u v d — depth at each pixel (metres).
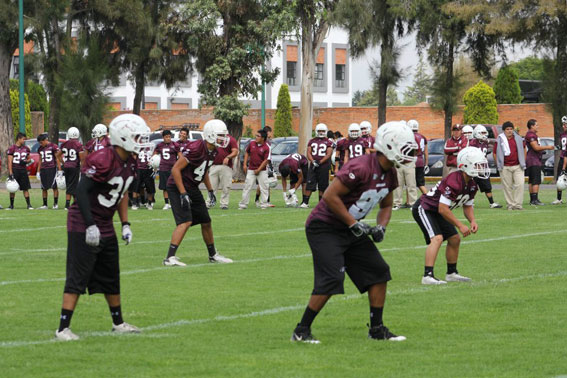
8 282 20.31
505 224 34.34
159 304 17.50
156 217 38.66
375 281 14.02
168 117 107.44
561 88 66.69
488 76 71.88
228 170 42.72
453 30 68.69
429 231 20.16
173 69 73.31
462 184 19.61
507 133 41.41
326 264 13.71
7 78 69.75
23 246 27.86
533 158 44.22
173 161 42.88
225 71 66.25
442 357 12.91
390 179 13.76
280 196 53.31
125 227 14.85
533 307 17.08
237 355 13.02
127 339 14.17
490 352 13.25
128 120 13.69
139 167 43.06
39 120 100.62
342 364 12.47
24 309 16.84
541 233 31.08
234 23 66.94
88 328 15.12
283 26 65.12
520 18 66.25
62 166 44.41
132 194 43.75
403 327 15.23
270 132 43.47
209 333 14.69
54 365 12.35
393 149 13.42
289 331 14.89
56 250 26.81
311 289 19.44
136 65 74.31
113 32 72.44
